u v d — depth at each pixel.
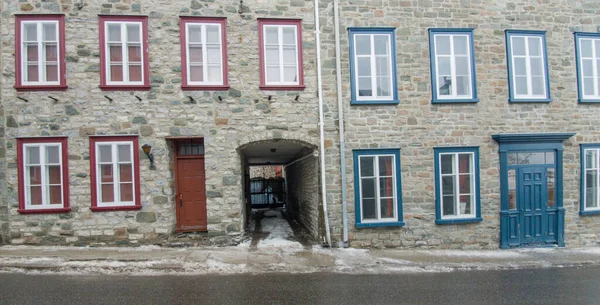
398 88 8.75
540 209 9.15
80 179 7.91
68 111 7.88
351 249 8.30
